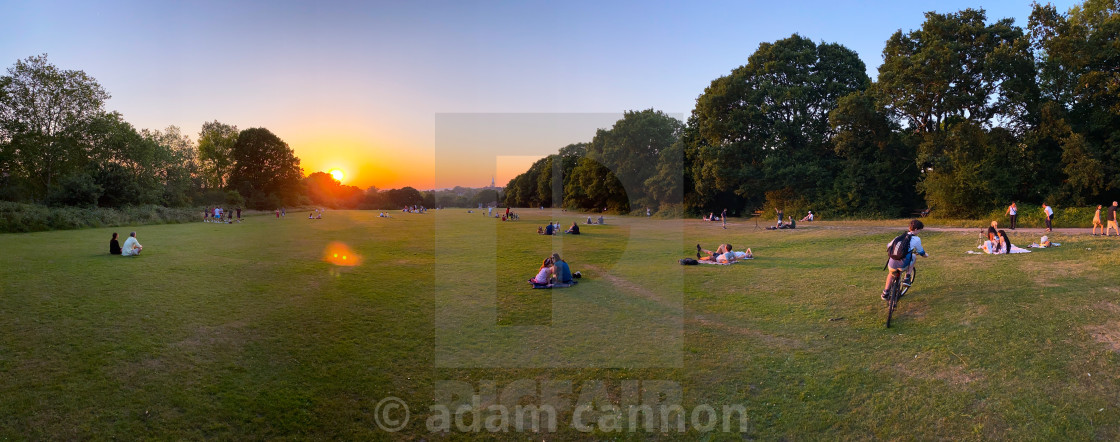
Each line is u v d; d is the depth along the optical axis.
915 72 31.11
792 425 5.44
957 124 30.59
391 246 23.12
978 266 12.42
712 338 8.03
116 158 48.28
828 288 11.34
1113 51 26.81
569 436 5.27
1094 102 28.89
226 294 11.59
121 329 8.52
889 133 37.12
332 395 6.13
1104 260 11.74
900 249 8.60
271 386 6.35
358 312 9.92
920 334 7.76
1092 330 7.14
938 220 28.86
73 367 6.78
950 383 6.12
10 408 5.57
